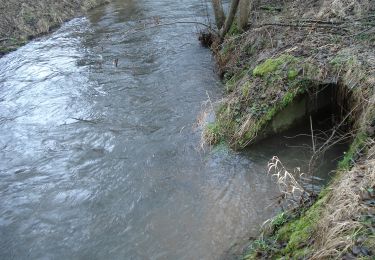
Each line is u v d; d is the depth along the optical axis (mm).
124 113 9195
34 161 7727
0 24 15234
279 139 7395
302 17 10297
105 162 7473
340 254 3762
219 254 5242
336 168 6359
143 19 16375
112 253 5477
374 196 4328
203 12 16219
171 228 5777
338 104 7215
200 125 8211
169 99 9609
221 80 10352
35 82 11320
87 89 10602
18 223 6188
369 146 5496
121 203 6398
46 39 15172
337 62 7254
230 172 6812
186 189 6543
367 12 9219
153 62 11969
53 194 6762
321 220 4371
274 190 6258
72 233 5902
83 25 16766
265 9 12375
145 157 7492
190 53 12383
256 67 8289
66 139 8383
